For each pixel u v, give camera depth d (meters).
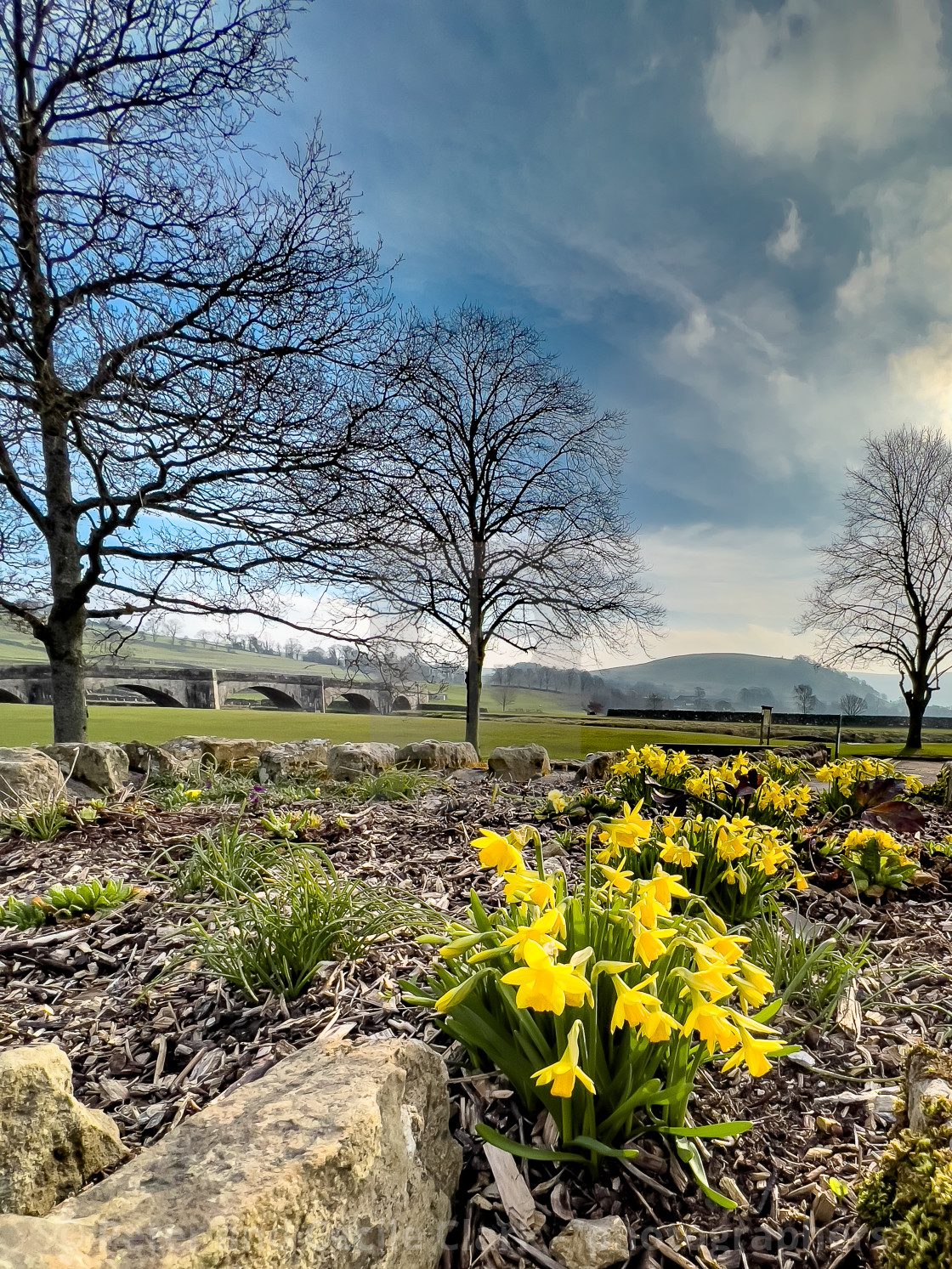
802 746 10.13
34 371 6.97
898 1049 1.95
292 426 8.16
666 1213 1.37
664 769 4.68
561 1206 1.38
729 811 4.06
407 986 1.85
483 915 1.87
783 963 2.33
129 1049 1.92
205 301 7.82
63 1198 1.29
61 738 7.97
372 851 3.74
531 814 4.67
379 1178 1.15
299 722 13.26
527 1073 1.56
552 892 1.51
